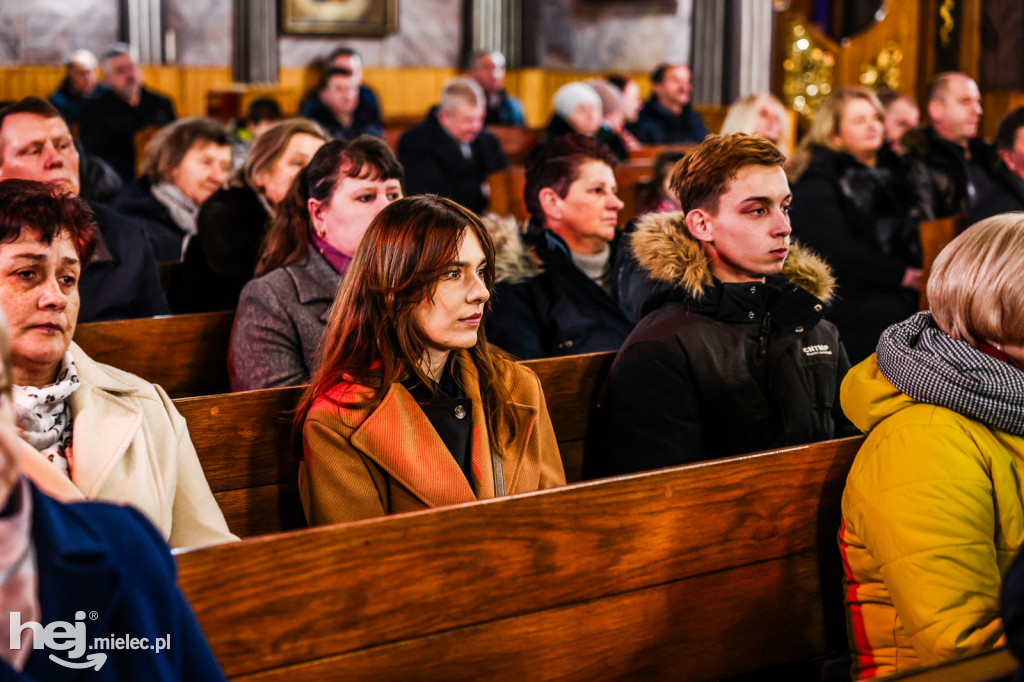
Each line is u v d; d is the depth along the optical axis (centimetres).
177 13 1110
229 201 340
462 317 193
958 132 553
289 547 142
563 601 166
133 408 178
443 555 154
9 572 95
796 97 1042
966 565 160
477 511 156
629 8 1226
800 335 228
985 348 174
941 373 166
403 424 191
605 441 233
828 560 195
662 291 234
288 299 269
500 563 159
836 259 409
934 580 160
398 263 190
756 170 223
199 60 1127
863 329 406
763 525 186
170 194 415
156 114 880
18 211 162
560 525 164
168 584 108
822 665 205
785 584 190
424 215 191
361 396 191
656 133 893
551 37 1203
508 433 204
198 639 114
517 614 162
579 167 299
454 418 196
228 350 281
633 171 594
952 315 174
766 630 189
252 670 141
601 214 303
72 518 105
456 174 691
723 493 180
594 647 170
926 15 997
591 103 649
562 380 245
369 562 148
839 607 197
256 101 702
